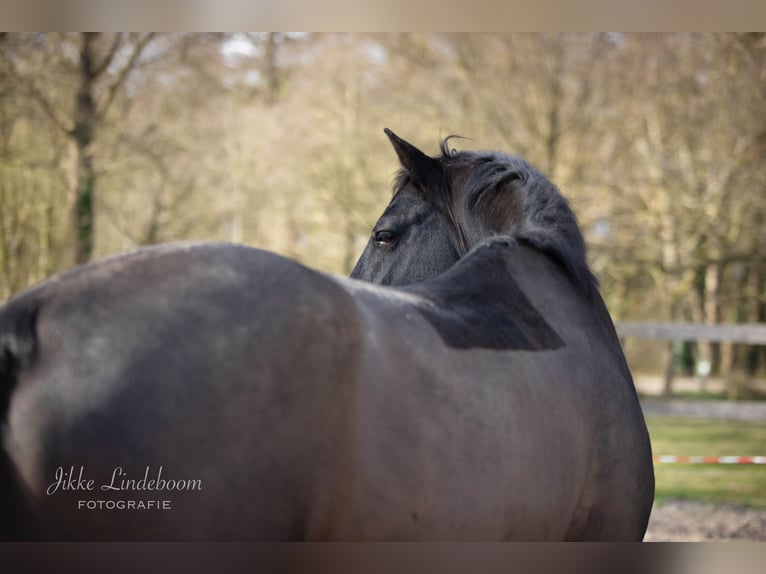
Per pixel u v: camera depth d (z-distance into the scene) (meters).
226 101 14.54
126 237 13.84
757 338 9.74
